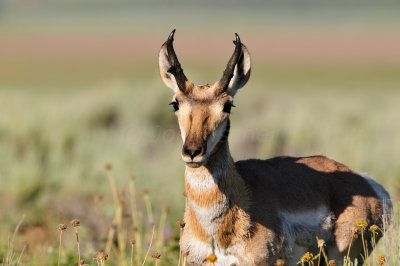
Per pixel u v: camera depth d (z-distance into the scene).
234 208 20.00
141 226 31.86
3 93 89.00
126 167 43.47
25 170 40.41
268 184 21.50
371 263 22.77
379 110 74.88
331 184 23.06
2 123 54.47
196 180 19.91
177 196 38.34
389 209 23.86
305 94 108.12
